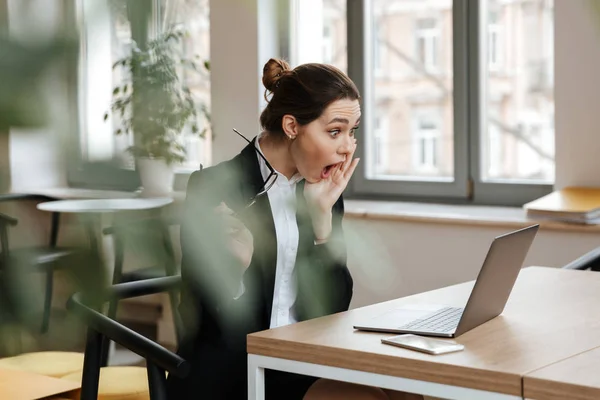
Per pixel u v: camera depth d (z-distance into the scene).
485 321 1.68
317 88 1.75
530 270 2.37
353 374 1.45
